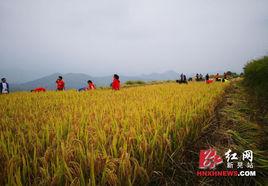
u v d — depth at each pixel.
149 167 2.76
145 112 4.68
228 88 14.19
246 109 6.38
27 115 5.23
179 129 3.72
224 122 5.08
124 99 8.36
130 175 2.45
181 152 3.36
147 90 13.10
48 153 2.72
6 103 7.96
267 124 4.76
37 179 2.37
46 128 3.57
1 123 4.50
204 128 4.23
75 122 4.22
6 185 2.21
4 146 2.94
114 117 4.38
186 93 9.18
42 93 12.80
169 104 5.65
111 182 2.34
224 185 2.84
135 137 3.18
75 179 2.26
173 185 2.83
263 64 10.08
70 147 2.81
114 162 2.60
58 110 6.05
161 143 3.10
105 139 3.18
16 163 2.58
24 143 3.12
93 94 11.43
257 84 10.92
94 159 2.56
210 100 6.57
